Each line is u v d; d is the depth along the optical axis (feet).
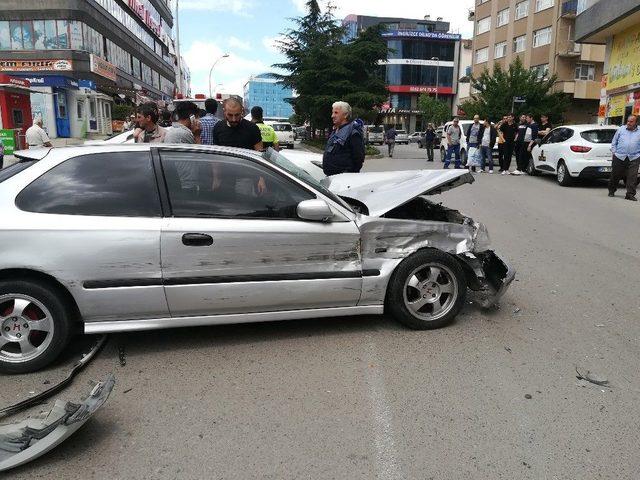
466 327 15.01
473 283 15.57
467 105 125.90
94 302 12.28
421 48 248.93
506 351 13.48
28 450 8.87
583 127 46.26
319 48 106.93
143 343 13.79
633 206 36.55
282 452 9.41
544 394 11.41
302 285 13.44
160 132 22.08
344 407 10.84
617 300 17.42
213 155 13.26
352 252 13.80
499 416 10.56
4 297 12.00
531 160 54.80
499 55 165.37
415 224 14.30
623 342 14.14
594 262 22.09
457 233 14.78
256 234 12.94
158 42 232.32
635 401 11.18
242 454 9.36
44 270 11.92
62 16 124.57
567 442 9.75
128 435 9.89
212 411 10.68
